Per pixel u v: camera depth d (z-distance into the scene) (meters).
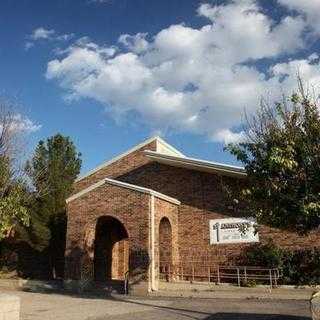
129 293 24.50
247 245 26.59
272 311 17.69
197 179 28.86
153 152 29.48
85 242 26.55
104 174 32.03
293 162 14.42
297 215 14.59
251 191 15.62
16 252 32.22
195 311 17.95
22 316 16.12
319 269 24.34
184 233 28.34
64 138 30.94
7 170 16.70
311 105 15.24
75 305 19.50
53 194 29.42
